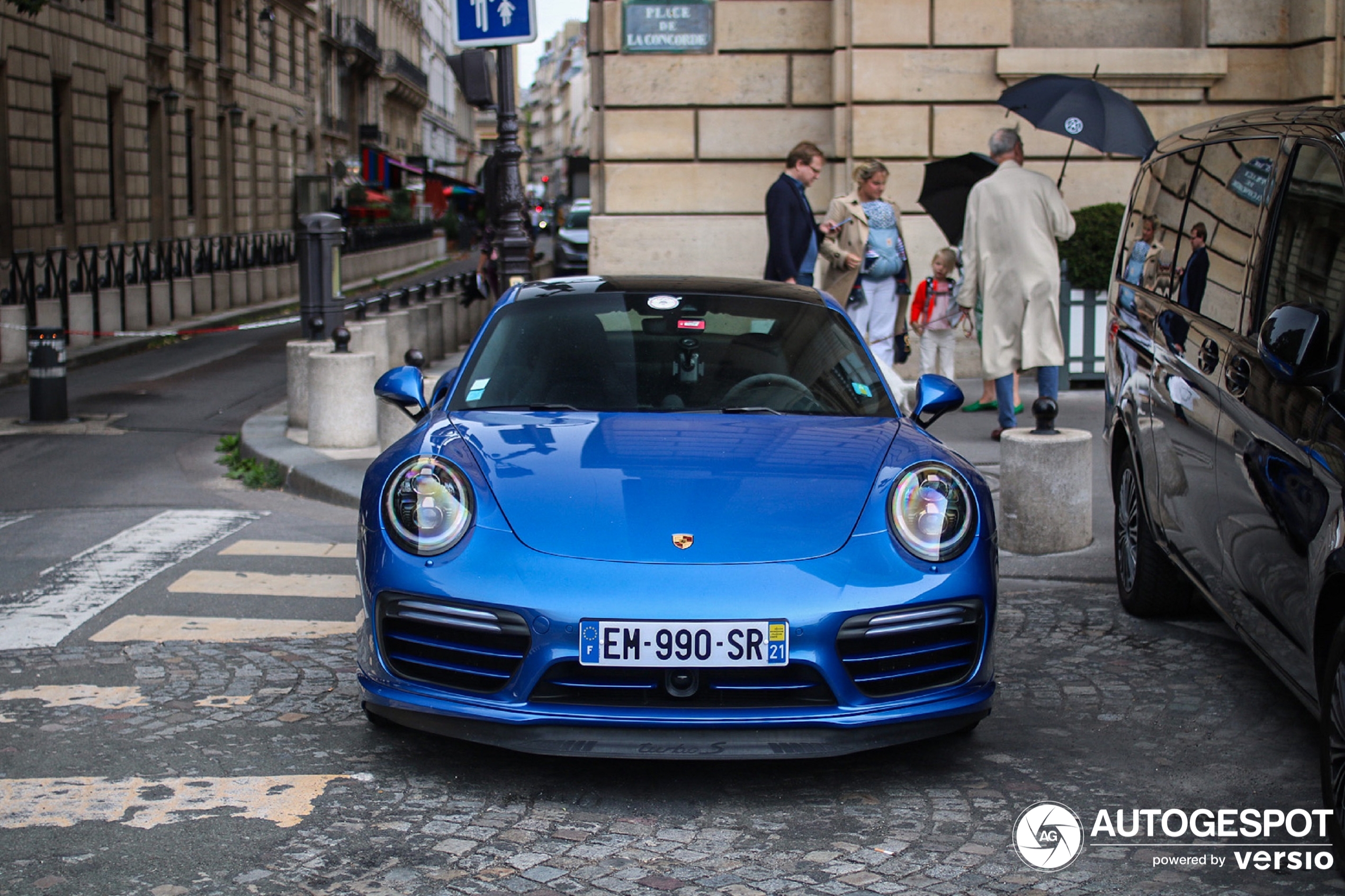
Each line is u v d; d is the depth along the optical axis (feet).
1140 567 17.84
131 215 102.53
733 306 16.92
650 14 42.55
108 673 15.83
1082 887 10.39
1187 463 15.19
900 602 11.87
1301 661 11.87
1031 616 18.48
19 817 11.56
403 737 13.66
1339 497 10.62
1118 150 31.55
